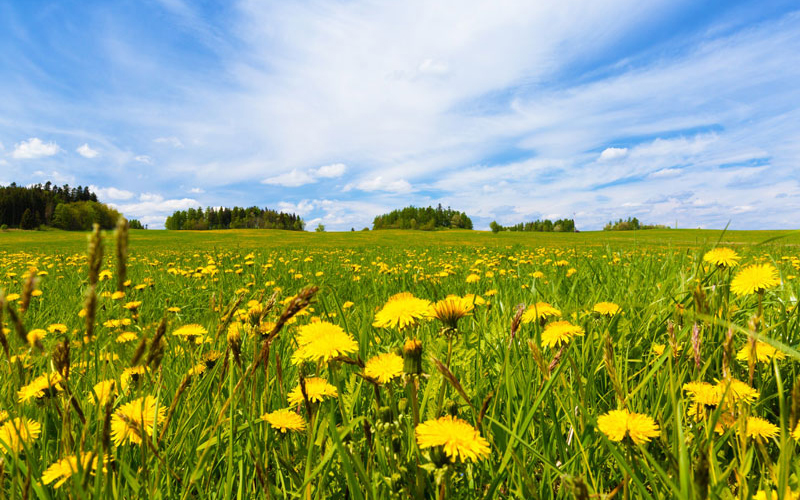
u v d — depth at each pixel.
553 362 1.48
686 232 60.62
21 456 1.44
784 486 1.02
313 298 1.25
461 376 1.98
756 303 2.82
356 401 1.71
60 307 4.77
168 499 1.37
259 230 86.00
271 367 2.00
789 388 1.85
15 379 1.75
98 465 1.04
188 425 1.72
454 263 10.59
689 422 1.61
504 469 1.29
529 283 4.99
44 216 124.06
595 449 1.55
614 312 2.48
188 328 2.42
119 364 2.31
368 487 1.17
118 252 0.73
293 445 1.61
